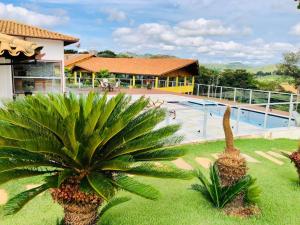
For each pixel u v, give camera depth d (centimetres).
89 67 3478
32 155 365
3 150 358
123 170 357
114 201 448
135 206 546
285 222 505
